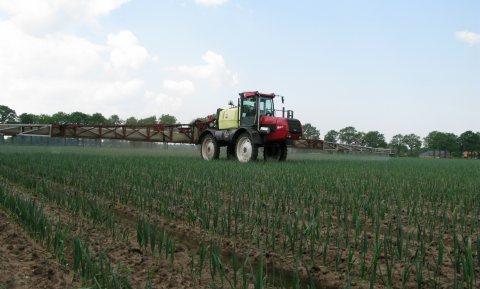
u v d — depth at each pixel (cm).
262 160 1825
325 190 893
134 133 2058
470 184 1045
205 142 1916
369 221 630
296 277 320
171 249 415
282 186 899
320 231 543
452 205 679
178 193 812
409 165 2103
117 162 1445
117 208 711
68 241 471
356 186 935
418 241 470
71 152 2125
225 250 494
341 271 424
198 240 531
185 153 2259
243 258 468
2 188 679
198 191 820
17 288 340
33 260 404
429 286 379
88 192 841
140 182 926
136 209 705
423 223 622
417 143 13825
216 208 564
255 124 1697
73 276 360
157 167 1278
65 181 979
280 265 445
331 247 495
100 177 1022
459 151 11875
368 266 433
